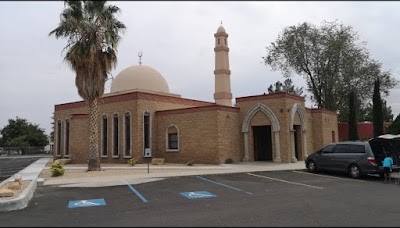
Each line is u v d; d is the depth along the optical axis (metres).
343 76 40.28
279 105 26.55
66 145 36.69
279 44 42.94
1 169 26.41
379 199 12.17
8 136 72.94
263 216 9.16
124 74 34.34
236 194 13.11
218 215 9.34
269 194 13.15
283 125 26.27
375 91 33.31
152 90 33.12
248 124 28.00
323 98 41.88
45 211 10.32
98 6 20.78
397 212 9.88
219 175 18.55
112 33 21.73
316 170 20.67
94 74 21.58
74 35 21.58
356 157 18.55
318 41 40.88
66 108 37.19
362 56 40.06
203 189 14.23
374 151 18.84
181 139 27.91
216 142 25.94
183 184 15.45
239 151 27.98
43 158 46.47
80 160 32.34
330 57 40.19
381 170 17.73
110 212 9.98
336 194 13.27
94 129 21.94
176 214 9.55
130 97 28.72
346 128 41.03
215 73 39.09
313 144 31.52
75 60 21.19
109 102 30.36
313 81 42.25
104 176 18.42
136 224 8.35
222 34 39.19
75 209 10.51
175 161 28.05
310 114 31.56
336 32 40.66
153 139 29.14
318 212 9.76
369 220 8.76
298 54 41.66
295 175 19.14
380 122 32.69
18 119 74.31
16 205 10.82
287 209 10.20
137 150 27.86
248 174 19.16
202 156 26.58
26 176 18.84
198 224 8.26
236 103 28.80
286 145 26.08
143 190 13.90
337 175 19.73
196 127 27.12
